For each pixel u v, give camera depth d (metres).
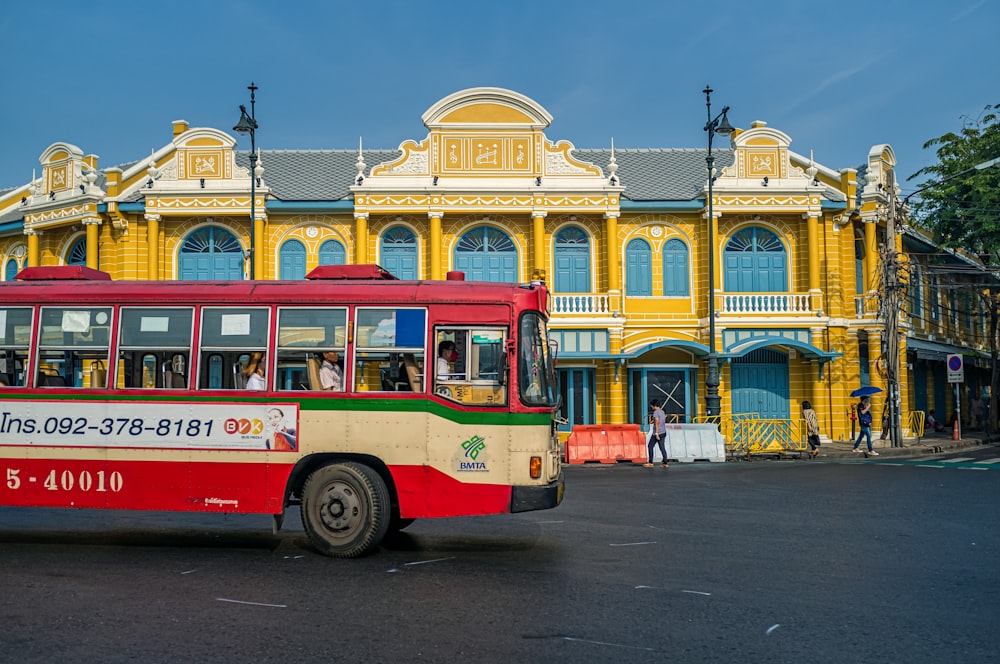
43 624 7.06
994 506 14.28
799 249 29.61
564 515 13.38
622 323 28.50
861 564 9.52
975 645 6.58
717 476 19.73
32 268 11.59
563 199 28.53
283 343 10.38
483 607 7.64
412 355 10.26
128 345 10.55
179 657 6.22
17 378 10.71
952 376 30.89
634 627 7.02
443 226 29.06
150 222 28.20
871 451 25.72
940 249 34.62
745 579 8.77
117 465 10.40
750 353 29.52
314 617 7.30
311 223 29.14
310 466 10.41
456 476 10.04
